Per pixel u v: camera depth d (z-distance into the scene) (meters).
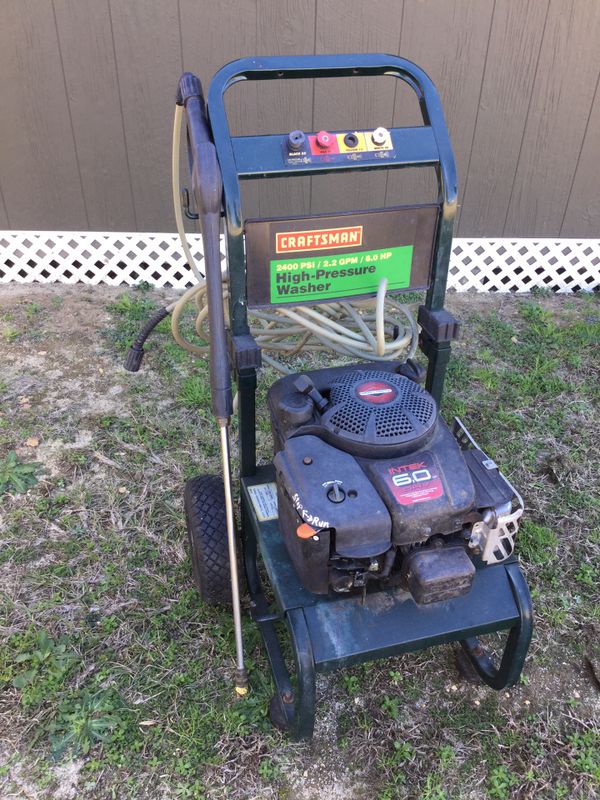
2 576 2.71
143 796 2.05
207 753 2.16
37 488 3.12
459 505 1.71
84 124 4.44
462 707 2.32
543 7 4.15
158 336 4.31
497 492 1.85
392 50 4.30
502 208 4.88
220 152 1.79
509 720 2.28
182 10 4.09
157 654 2.44
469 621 1.91
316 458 1.78
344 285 2.04
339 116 4.48
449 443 1.85
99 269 4.94
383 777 2.12
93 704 2.26
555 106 4.50
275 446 2.14
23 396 3.72
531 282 5.15
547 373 4.10
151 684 2.34
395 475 1.73
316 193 4.70
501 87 4.42
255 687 2.34
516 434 3.57
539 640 2.54
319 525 1.65
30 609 2.57
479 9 4.16
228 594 2.43
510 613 1.94
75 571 2.74
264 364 4.00
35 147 4.51
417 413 1.84
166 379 3.91
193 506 2.41
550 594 2.71
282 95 4.36
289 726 2.10
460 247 4.97
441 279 2.12
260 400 3.73
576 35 4.25
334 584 1.75
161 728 2.22
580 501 3.16
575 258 5.34
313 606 1.86
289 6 4.12
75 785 2.07
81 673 2.37
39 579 2.70
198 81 2.02
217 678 2.37
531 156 4.68
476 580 1.97
